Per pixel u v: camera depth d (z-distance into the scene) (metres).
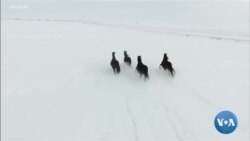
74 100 9.68
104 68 13.73
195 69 14.02
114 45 21.42
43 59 15.80
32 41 22.38
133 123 8.18
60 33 29.38
